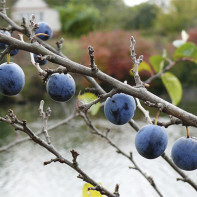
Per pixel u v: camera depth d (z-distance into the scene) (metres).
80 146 0.85
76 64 0.12
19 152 0.83
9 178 0.70
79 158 0.76
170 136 0.88
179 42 0.29
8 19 0.17
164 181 0.60
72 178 0.71
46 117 0.18
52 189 0.65
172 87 0.27
